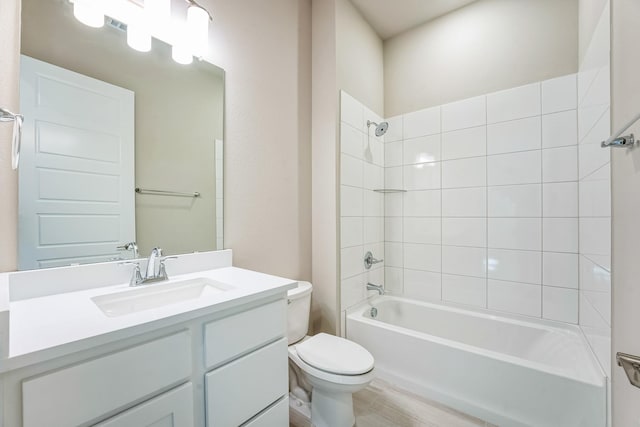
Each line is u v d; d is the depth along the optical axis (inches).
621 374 33.9
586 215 58.9
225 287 42.4
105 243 41.6
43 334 23.4
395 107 95.0
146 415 26.7
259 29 65.1
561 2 68.1
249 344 36.5
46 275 35.4
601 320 49.2
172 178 49.6
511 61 74.3
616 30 37.7
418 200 89.7
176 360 29.3
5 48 33.1
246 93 62.0
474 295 79.4
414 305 86.4
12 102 33.5
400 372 67.0
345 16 78.9
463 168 81.4
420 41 90.3
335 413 52.0
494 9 77.0
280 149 70.2
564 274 66.7
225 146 57.8
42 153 35.9
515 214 73.3
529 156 71.4
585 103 59.0
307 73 78.7
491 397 54.7
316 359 52.4
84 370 23.1
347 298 79.0
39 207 35.6
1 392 19.8
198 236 53.2
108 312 36.2
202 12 48.4
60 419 21.9
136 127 45.2
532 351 66.7
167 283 42.7
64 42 37.9
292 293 59.7
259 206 64.6
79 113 39.2
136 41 44.1
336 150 75.2
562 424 47.7
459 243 82.0
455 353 59.1
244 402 35.5
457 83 82.7
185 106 51.5
